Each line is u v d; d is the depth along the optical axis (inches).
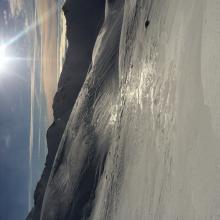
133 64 666.8
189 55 329.1
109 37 1171.9
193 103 297.6
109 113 935.7
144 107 531.8
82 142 1048.8
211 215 228.1
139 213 441.4
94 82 1135.6
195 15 328.5
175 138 342.6
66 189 1085.8
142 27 635.5
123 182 567.2
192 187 269.3
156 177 399.9
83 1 1763.0
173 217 305.1
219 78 246.7
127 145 595.8
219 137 237.8
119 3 1230.9
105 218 627.8
